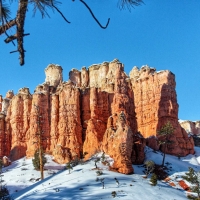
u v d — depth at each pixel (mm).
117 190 44531
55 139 85875
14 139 90250
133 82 98125
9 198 48031
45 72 112875
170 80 91500
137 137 72562
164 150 72375
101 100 91750
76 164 65875
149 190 46844
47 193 44531
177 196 47094
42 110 90938
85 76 114750
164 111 86812
